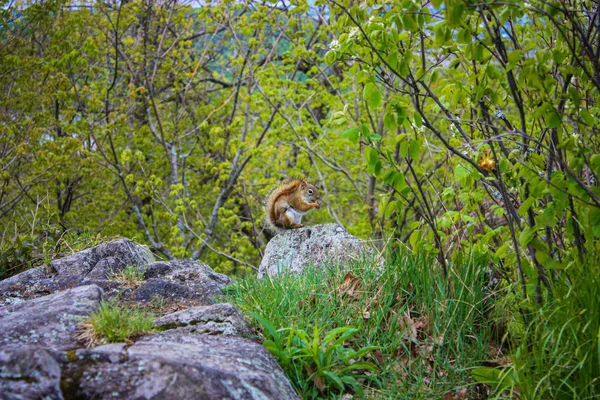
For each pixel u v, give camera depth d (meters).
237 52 16.17
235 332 4.08
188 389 3.12
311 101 15.37
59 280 5.25
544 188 3.80
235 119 13.55
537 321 3.92
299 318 4.45
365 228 12.62
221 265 13.48
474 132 5.14
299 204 7.47
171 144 16.19
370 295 4.78
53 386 3.02
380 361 4.24
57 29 13.48
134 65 16.23
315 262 5.88
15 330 3.65
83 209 14.45
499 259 4.89
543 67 3.79
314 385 3.89
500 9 3.90
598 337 3.39
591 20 4.21
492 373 3.85
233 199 15.37
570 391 3.56
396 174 4.38
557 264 3.82
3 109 12.86
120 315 3.89
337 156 15.08
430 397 3.94
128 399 3.09
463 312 4.55
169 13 15.51
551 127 3.78
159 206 16.88
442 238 4.88
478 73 4.38
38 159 12.10
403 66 4.22
